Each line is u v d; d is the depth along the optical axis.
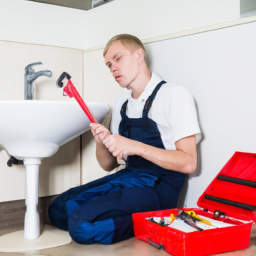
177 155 1.30
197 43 1.50
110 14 1.99
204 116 1.49
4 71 1.74
